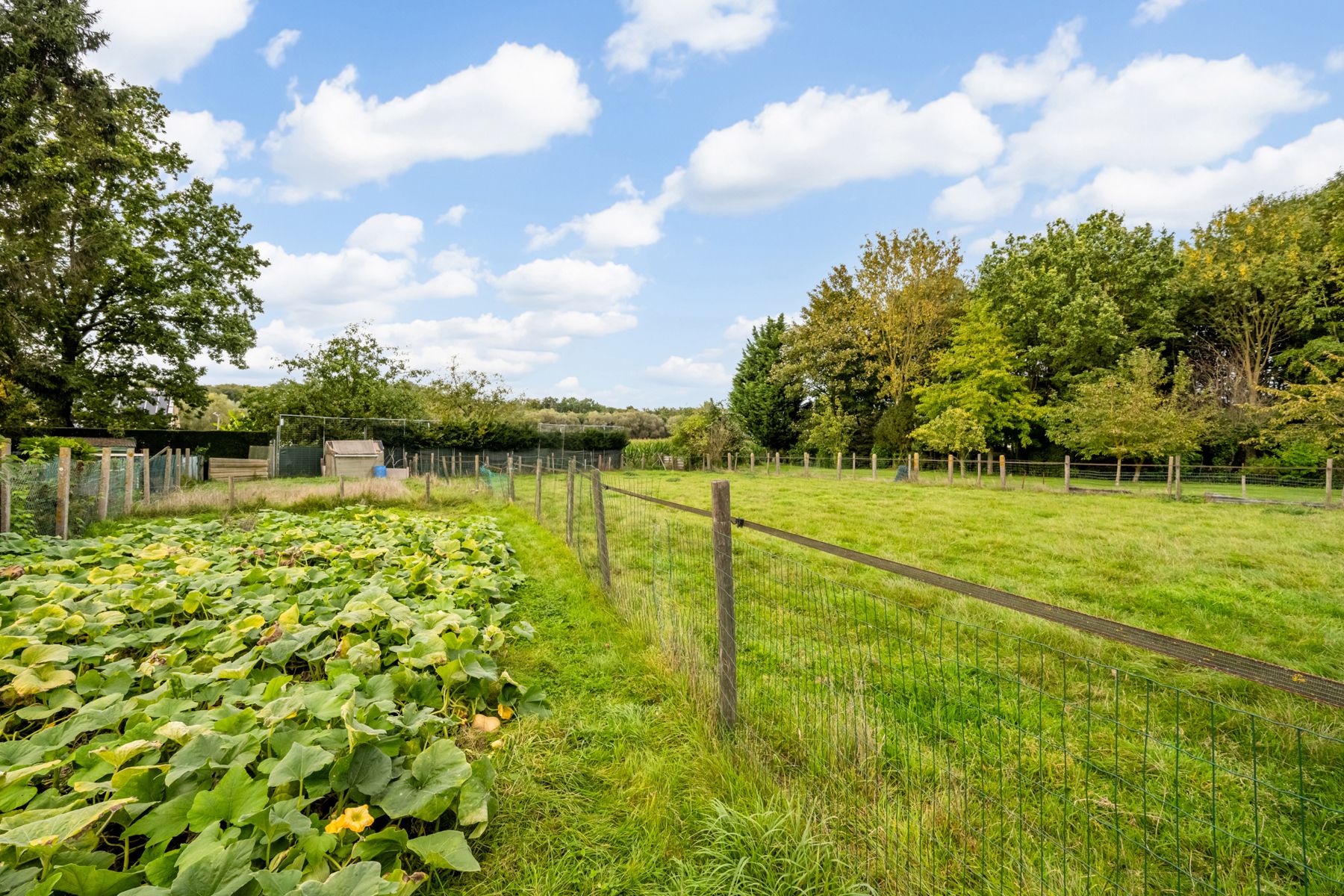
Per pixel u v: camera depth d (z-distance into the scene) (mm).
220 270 22719
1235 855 2229
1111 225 26078
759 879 2018
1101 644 4355
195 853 1639
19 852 1564
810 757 2699
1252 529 9156
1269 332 23438
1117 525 9711
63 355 19547
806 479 22234
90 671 2961
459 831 2016
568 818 2367
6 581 4195
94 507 8797
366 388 31688
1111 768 2805
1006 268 26984
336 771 2146
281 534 7109
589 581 5816
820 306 32875
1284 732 3141
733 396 38000
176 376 22172
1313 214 22859
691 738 2904
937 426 21578
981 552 7582
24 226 12805
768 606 4949
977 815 2400
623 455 31672
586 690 3520
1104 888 2057
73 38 12977
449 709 3012
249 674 3160
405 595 4645
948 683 3676
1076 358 24406
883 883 2023
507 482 15516
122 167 14477
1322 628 4676
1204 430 18969
